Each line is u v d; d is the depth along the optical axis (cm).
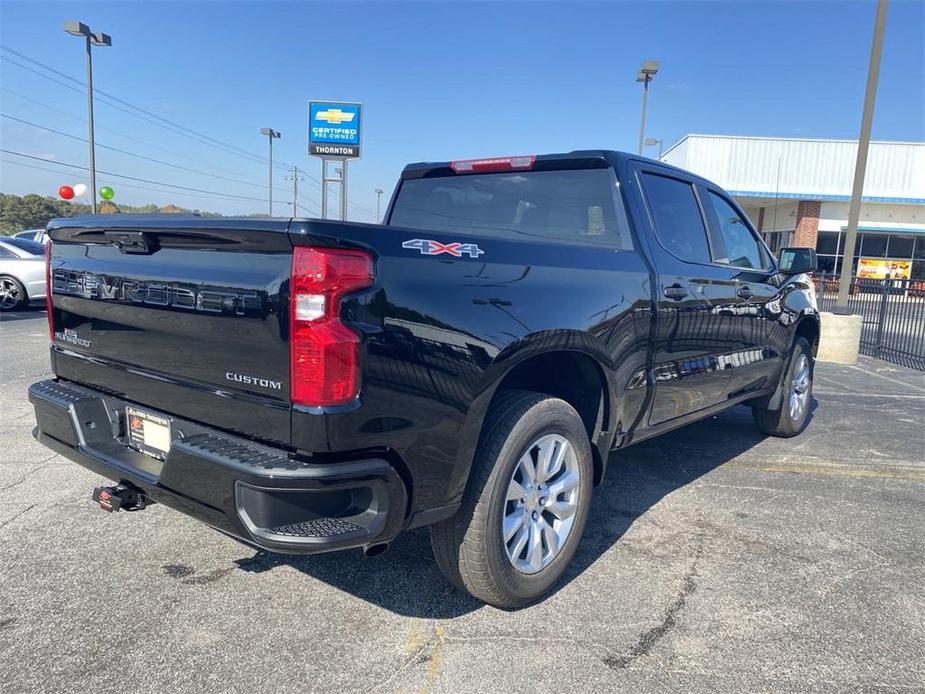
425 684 251
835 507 438
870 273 3006
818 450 569
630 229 367
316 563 341
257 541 224
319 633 281
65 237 317
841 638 288
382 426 233
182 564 336
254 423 238
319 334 218
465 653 270
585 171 385
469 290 261
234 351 241
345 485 225
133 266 277
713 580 336
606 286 329
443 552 284
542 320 288
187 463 241
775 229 3278
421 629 286
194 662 259
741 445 580
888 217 2948
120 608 295
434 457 252
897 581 340
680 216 418
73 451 301
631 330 344
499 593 288
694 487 470
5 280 1369
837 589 330
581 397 348
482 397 264
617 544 375
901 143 2838
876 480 494
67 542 356
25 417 590
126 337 285
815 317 595
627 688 252
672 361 391
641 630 290
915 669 268
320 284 218
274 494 222
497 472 275
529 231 404
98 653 263
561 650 274
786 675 262
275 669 256
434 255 250
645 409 374
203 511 243
